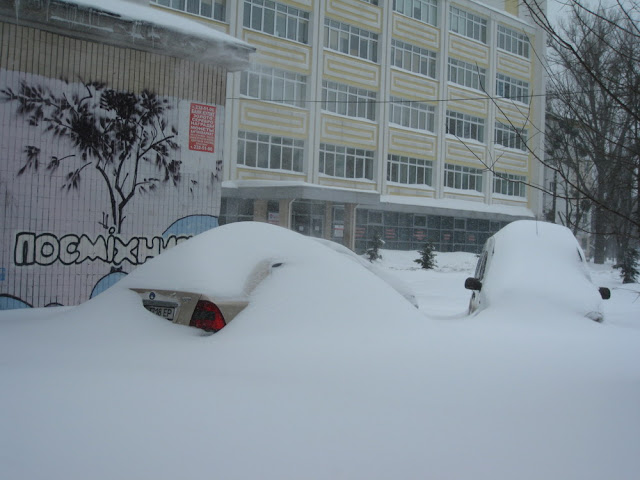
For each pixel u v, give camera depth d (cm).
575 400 379
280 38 2986
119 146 991
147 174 1021
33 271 912
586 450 306
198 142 1075
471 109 3916
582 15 637
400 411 344
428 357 446
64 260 939
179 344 448
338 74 3247
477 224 4100
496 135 4062
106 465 272
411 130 3606
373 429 318
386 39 3459
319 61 3138
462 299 1445
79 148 953
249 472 270
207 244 530
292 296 489
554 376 429
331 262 534
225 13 2809
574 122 714
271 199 2845
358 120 3338
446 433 318
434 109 3750
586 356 498
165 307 489
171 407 338
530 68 4219
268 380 384
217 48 1055
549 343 533
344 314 488
